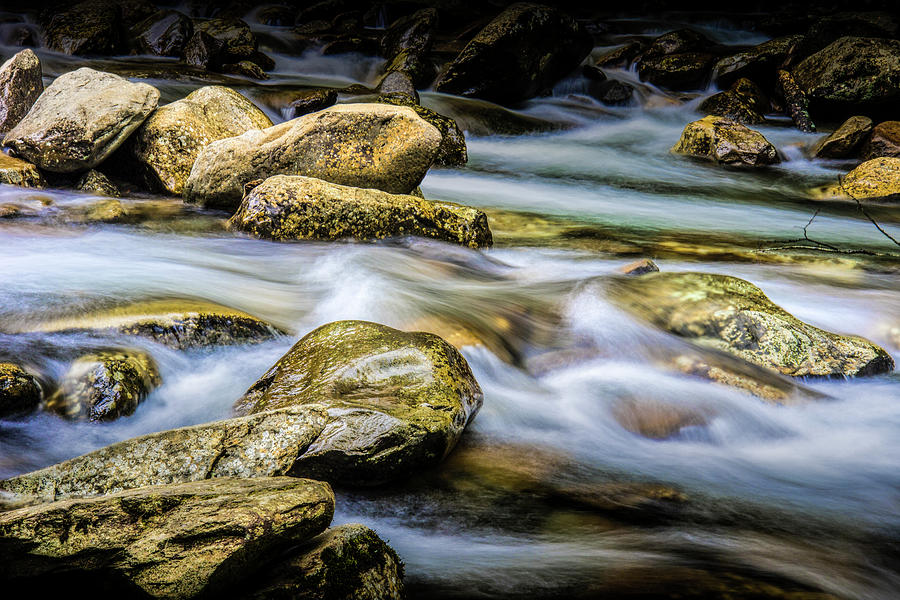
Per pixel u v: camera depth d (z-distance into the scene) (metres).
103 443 4.59
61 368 4.98
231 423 3.98
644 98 20.42
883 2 27.83
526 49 18.84
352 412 4.27
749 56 20.23
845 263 9.33
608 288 6.91
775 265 9.21
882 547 4.05
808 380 6.00
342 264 7.59
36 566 2.69
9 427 4.57
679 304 6.51
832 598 3.50
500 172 14.41
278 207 8.15
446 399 4.67
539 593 3.43
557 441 5.04
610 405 5.49
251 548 2.85
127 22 21.45
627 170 15.07
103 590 2.74
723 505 4.40
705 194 13.59
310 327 6.32
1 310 5.70
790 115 18.75
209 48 18.53
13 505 3.45
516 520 4.10
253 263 7.63
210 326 5.73
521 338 6.45
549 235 10.23
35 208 8.38
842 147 15.59
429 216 8.40
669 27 28.70
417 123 8.81
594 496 4.41
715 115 18.33
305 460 4.10
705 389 5.71
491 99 19.22
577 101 20.39
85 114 9.34
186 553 2.77
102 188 9.35
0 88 10.66
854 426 5.49
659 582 3.54
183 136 9.62
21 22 21.52
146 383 5.07
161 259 7.45
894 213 12.50
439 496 4.29
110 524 2.82
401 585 3.21
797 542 4.05
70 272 6.73
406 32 21.95
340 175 8.74
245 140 8.91
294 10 27.95
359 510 4.13
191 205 9.23
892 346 6.98
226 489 3.12
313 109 15.61
